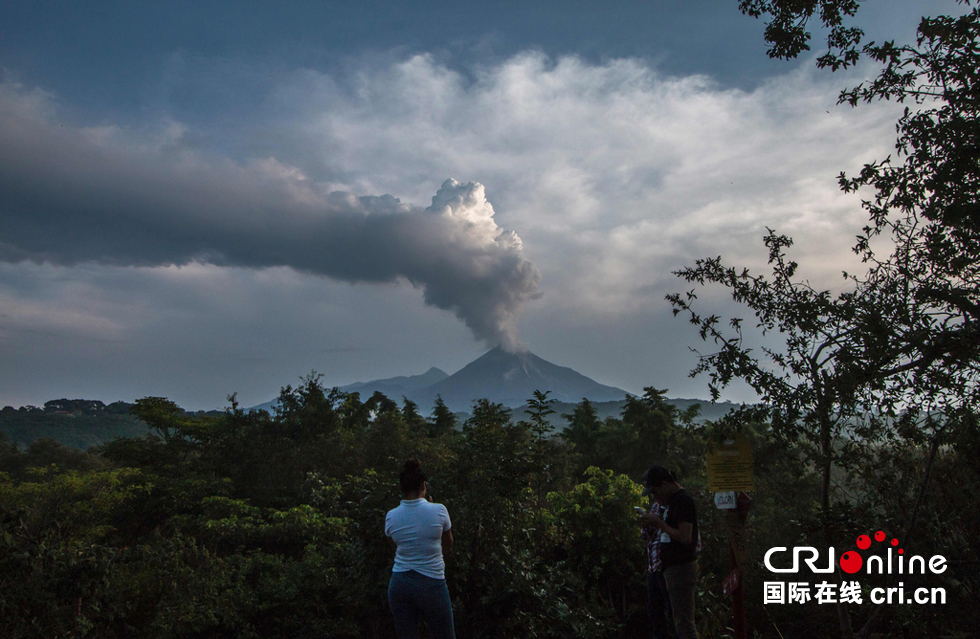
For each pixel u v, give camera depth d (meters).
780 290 5.09
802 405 4.66
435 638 3.96
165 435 31.22
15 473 36.25
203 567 10.15
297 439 30.27
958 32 4.45
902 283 4.69
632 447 39.69
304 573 9.66
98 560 7.08
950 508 5.55
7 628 5.98
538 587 6.96
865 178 4.82
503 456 7.27
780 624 8.02
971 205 4.12
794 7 5.39
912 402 4.85
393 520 4.12
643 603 11.59
